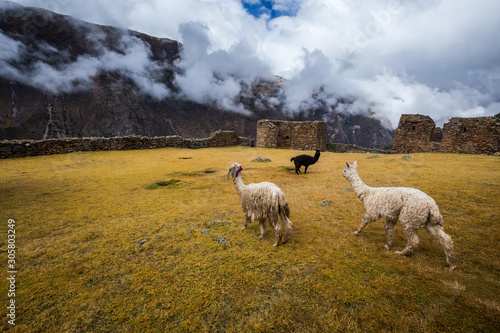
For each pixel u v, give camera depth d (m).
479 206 5.80
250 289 3.26
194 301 3.07
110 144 19.11
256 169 12.16
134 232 5.05
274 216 4.29
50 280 3.51
